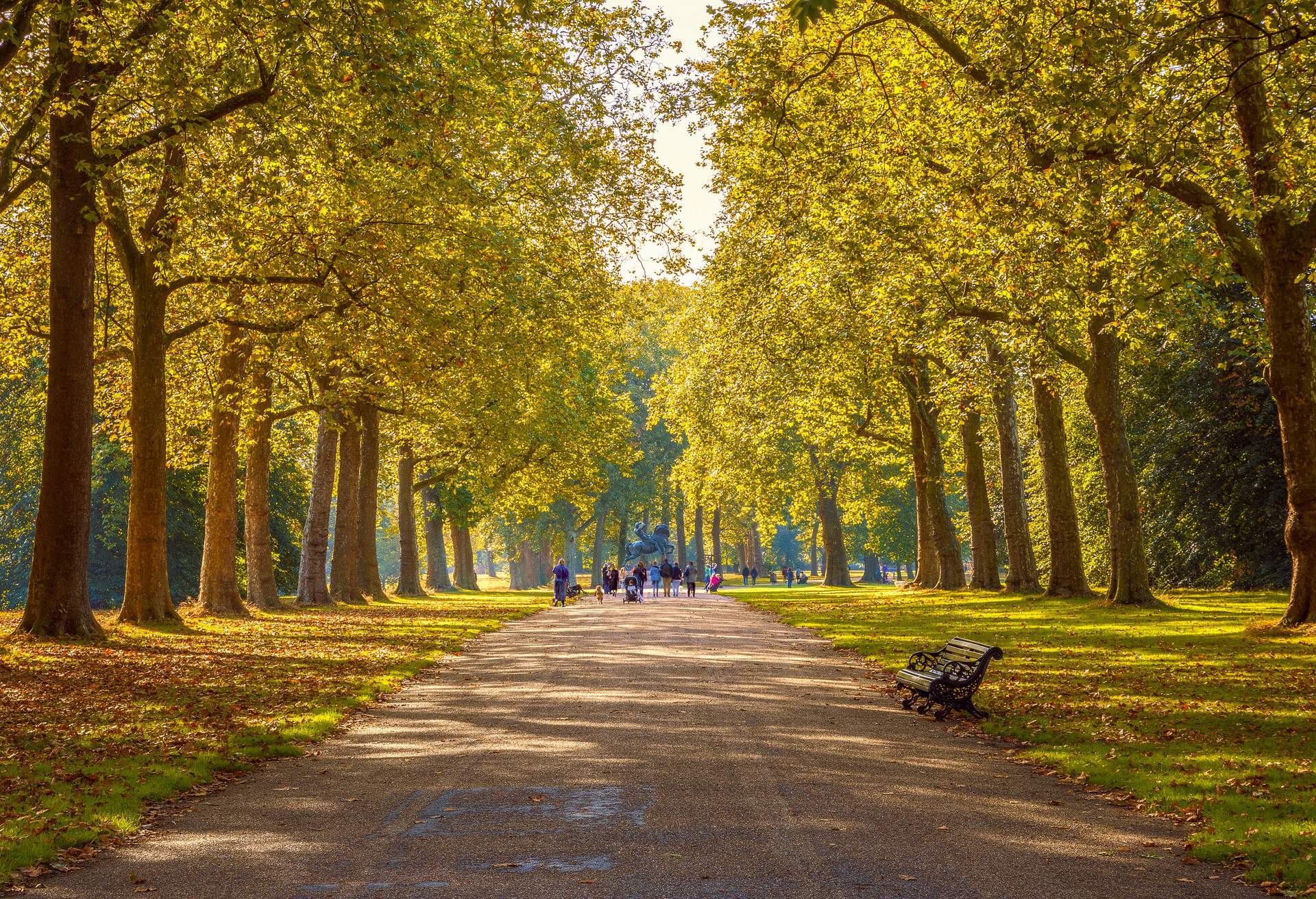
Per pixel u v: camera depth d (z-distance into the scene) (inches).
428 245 867.4
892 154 816.9
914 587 1802.4
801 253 1101.7
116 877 255.3
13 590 1851.6
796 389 1544.0
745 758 390.3
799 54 804.0
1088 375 1093.1
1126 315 867.4
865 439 1843.0
